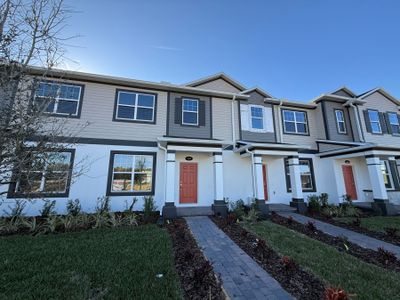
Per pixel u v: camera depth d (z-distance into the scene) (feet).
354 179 40.29
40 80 10.53
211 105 36.40
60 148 11.46
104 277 11.10
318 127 41.52
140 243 16.74
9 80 9.37
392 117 43.86
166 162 28.96
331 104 41.52
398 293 10.18
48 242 16.67
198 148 30.27
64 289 9.81
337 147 37.17
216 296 9.87
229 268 13.19
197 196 33.42
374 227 23.35
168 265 12.78
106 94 31.35
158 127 32.63
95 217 23.38
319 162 40.50
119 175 29.84
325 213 29.86
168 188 27.96
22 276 11.02
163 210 27.12
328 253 15.51
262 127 38.65
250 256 15.19
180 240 18.11
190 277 11.56
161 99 33.91
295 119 41.09
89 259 13.41
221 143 30.86
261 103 39.58
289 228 22.93
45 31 10.07
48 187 13.08
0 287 9.92
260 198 29.68
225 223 24.53
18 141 8.63
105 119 30.45
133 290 9.95
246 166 36.01
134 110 32.35
